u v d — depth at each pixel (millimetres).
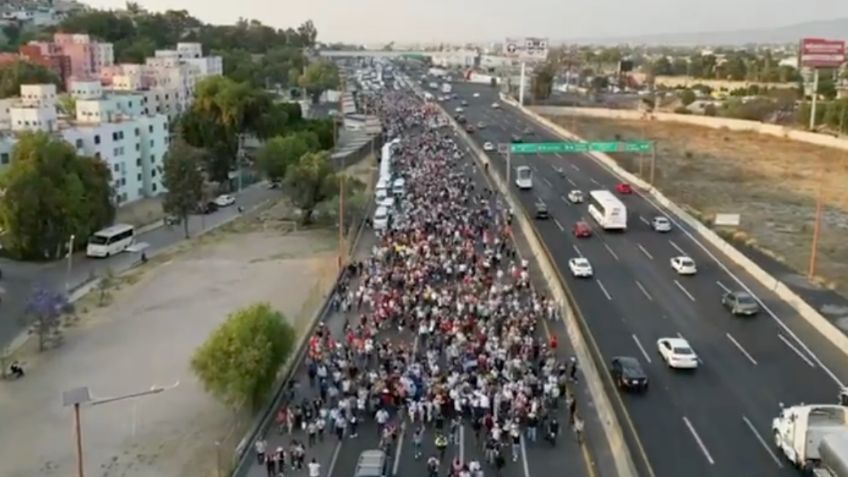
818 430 42500
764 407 51281
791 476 42969
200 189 109312
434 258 79938
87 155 108562
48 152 93938
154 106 180125
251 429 49125
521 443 46812
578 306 70000
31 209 90812
